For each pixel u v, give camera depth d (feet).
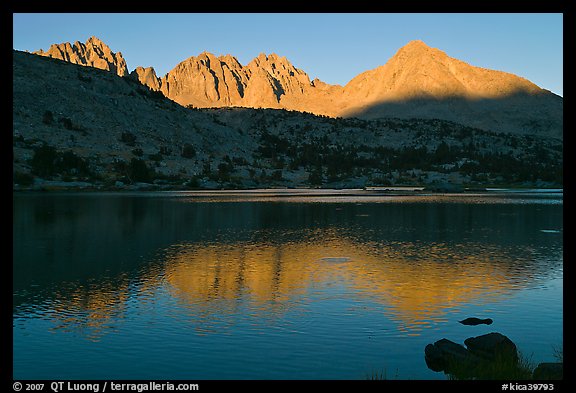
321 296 119.75
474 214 345.31
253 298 118.01
